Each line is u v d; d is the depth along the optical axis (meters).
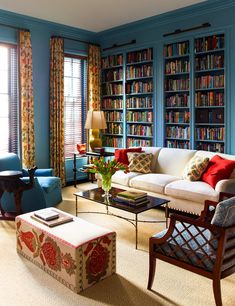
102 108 6.93
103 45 6.76
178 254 2.36
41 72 5.91
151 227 3.95
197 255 2.25
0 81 5.52
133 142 6.36
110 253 2.75
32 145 5.75
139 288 2.58
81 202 5.08
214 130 5.13
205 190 3.98
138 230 3.84
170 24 5.52
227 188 3.84
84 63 6.75
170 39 5.52
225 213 2.06
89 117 6.04
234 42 4.75
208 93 5.16
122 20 5.77
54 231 2.73
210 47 5.02
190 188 4.12
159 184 4.45
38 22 5.71
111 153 6.14
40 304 2.35
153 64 5.84
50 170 5.10
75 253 2.46
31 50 5.64
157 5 5.00
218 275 2.14
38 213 3.09
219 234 2.11
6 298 2.42
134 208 3.43
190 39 5.24
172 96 5.68
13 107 5.68
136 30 6.04
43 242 2.79
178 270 2.87
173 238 2.38
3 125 5.61
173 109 5.80
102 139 6.96
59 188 4.96
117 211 4.61
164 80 5.70
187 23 5.29
